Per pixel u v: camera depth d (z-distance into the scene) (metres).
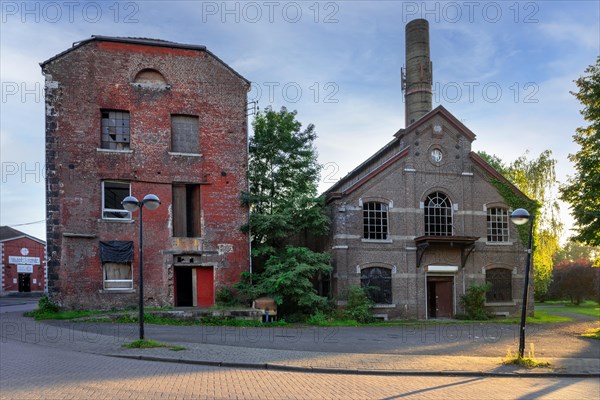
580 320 32.28
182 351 15.73
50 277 24.72
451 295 31.11
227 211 27.95
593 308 49.22
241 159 28.48
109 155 26.23
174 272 26.98
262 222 27.61
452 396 11.32
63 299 24.78
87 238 25.45
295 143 29.97
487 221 32.44
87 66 26.36
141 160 26.75
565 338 22.44
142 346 16.09
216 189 27.89
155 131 27.17
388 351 17.64
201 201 27.61
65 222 25.22
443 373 14.05
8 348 15.50
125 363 13.84
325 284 30.50
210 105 28.31
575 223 25.31
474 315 30.25
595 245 24.91
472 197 32.09
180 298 27.42
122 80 26.88
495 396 11.49
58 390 10.34
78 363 13.48
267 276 27.42
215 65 28.62
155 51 27.64
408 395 11.23
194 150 28.03
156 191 26.86
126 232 26.14
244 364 14.19
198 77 28.27
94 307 25.19
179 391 10.66
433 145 31.75
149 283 26.19
